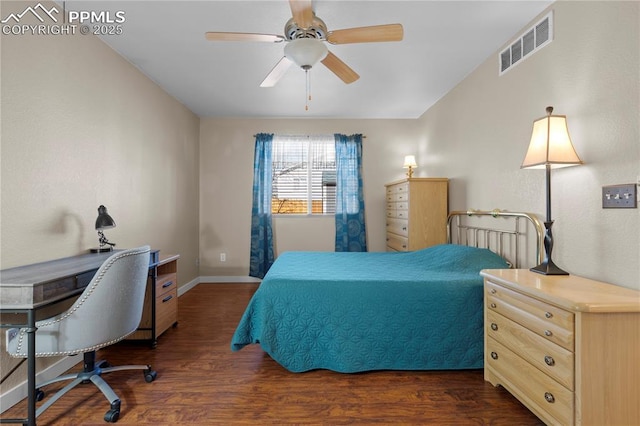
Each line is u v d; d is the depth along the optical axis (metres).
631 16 1.62
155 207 3.45
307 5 1.73
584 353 1.32
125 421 1.66
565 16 2.03
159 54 2.82
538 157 1.87
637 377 1.34
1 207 1.75
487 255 2.59
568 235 2.01
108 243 2.44
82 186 2.35
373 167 4.81
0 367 1.73
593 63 1.83
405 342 2.14
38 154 1.97
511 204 2.59
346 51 2.79
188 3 2.13
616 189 1.69
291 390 1.95
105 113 2.61
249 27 2.41
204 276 4.77
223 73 3.22
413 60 2.95
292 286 2.19
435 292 2.16
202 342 2.67
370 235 4.81
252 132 4.78
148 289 2.57
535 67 2.30
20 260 1.86
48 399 1.75
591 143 1.85
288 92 3.73
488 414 1.73
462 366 2.12
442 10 2.21
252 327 2.20
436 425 1.64
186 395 1.90
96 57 2.50
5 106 1.77
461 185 3.40
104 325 1.68
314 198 4.86
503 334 1.83
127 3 2.12
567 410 1.38
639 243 1.59
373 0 2.11
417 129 4.77
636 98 1.60
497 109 2.76
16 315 1.83
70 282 1.68
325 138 4.82
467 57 2.90
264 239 4.68
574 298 1.38
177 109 3.99
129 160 2.95
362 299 2.16
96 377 1.85
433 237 3.62
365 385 2.00
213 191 4.77
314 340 2.17
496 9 2.20
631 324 1.34
